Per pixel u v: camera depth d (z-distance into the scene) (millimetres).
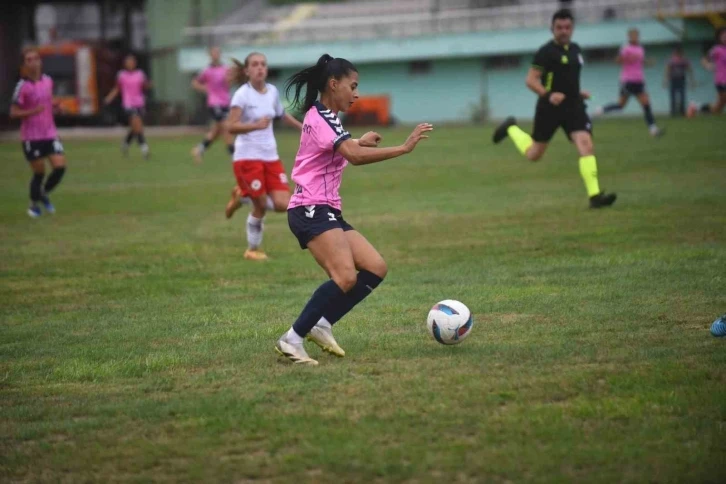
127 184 41750
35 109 30453
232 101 22328
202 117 96000
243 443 10109
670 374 11773
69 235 27406
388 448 9711
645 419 10305
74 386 12625
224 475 9297
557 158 45344
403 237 24797
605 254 20891
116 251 24359
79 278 21047
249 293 18844
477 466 9211
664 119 72438
